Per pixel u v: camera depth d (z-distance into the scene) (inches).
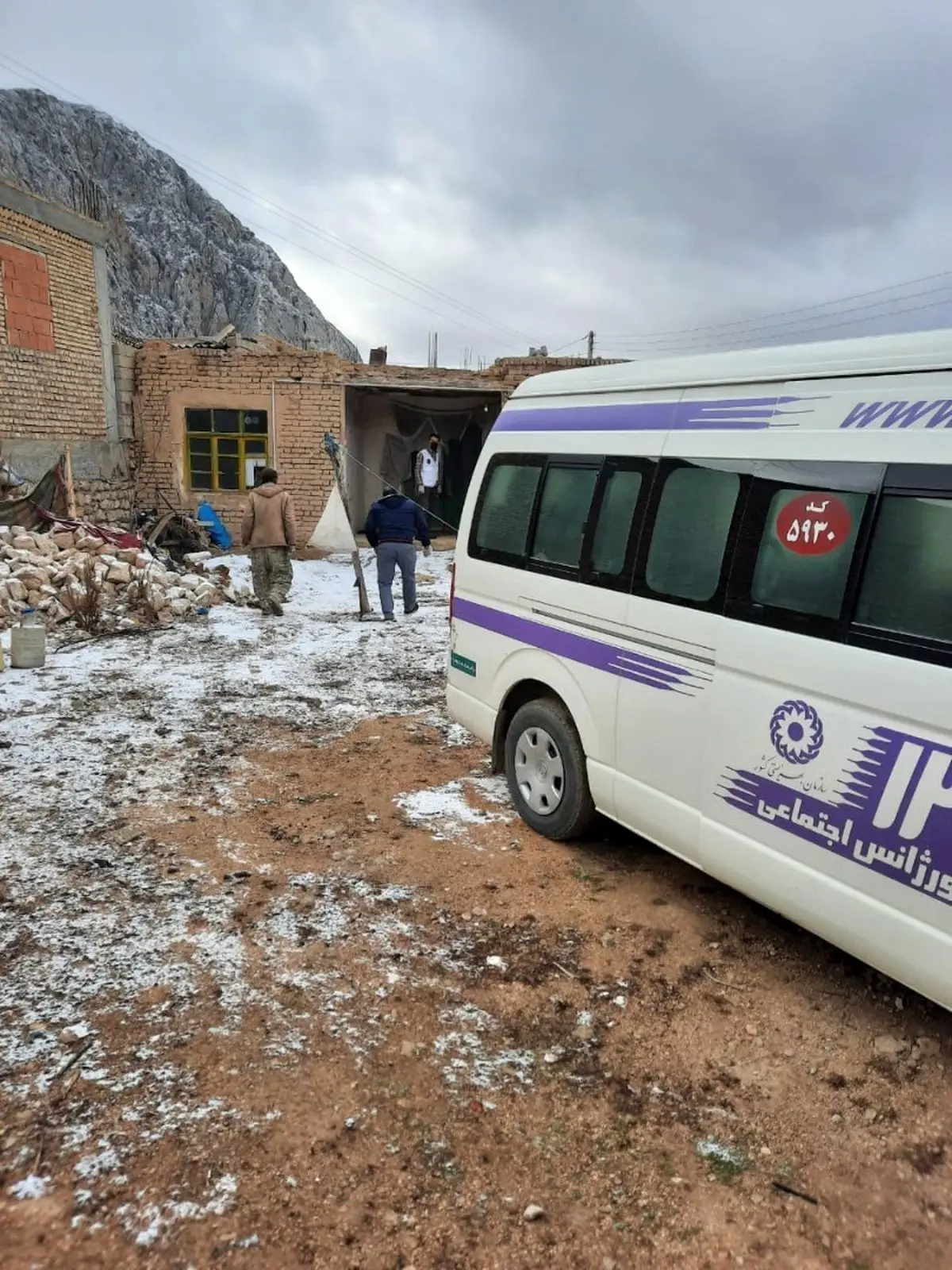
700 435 132.0
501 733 186.5
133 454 638.5
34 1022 111.3
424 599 456.1
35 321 518.0
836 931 108.7
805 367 116.3
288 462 652.7
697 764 129.3
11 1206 83.7
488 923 140.9
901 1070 108.6
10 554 379.6
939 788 94.8
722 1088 104.8
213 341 738.2
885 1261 81.8
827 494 110.0
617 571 145.3
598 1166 92.2
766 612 116.7
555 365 665.6
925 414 100.0
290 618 394.0
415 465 730.2
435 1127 96.5
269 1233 82.1
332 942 133.2
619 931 139.6
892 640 100.3
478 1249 81.6
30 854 159.0
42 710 245.6
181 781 198.4
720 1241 83.4
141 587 368.5
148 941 131.3
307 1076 103.5
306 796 193.0
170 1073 103.0
